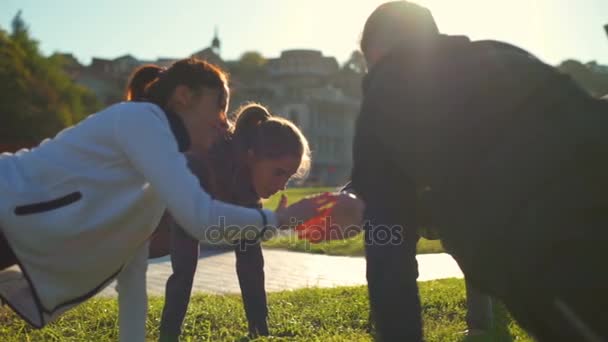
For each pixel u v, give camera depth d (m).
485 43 2.24
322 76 118.25
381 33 2.44
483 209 1.96
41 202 2.30
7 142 50.62
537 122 1.92
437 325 4.59
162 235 3.68
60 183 2.34
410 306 2.29
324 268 8.98
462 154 2.05
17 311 2.40
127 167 2.40
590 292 1.73
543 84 1.97
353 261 9.66
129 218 2.45
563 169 1.83
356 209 2.30
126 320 2.99
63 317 5.11
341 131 100.81
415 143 2.15
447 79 2.10
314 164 94.31
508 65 2.04
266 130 3.29
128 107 2.39
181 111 2.53
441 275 7.83
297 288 7.21
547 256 1.81
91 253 2.43
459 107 2.05
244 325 4.79
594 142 1.82
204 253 10.67
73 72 85.94
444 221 2.14
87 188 2.35
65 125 54.41
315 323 4.88
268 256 10.27
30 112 50.81
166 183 2.27
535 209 1.83
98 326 4.80
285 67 119.12
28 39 56.34
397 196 2.33
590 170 1.80
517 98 1.97
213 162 3.66
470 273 2.11
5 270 2.45
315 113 95.88
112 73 96.62
